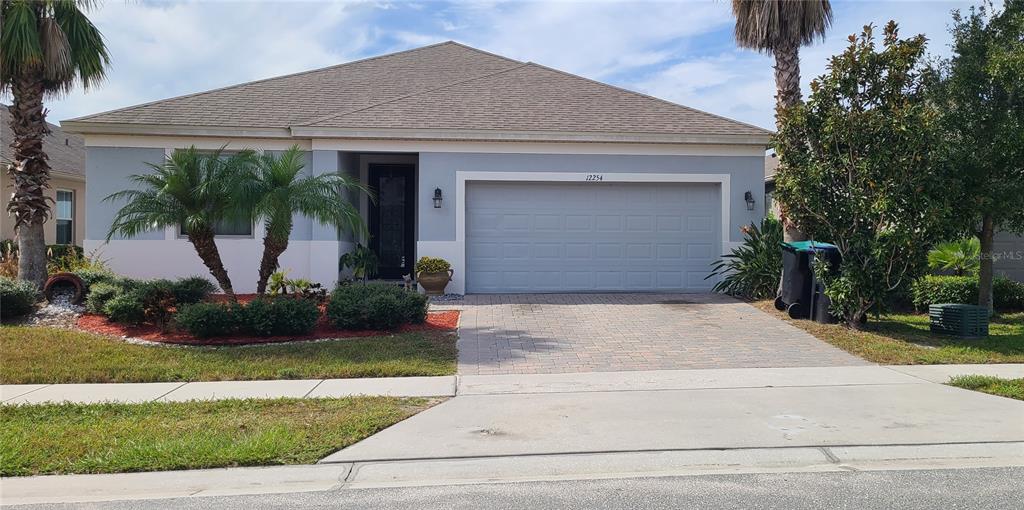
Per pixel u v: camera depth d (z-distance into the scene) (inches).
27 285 509.7
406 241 730.2
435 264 617.9
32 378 364.2
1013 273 727.1
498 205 653.3
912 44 456.8
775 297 586.9
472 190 650.8
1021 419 295.0
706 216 665.0
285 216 477.7
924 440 269.4
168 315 473.1
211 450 250.8
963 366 400.8
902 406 315.6
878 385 356.5
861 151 466.3
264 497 219.9
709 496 217.3
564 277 658.2
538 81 743.1
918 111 448.8
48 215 567.2
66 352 407.2
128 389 349.7
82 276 543.2
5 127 898.7
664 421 293.1
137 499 218.8
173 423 286.4
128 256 634.8
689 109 695.1
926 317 562.6
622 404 319.6
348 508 209.8
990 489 222.7
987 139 494.6
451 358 412.2
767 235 609.3
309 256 639.8
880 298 478.0
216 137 635.5
